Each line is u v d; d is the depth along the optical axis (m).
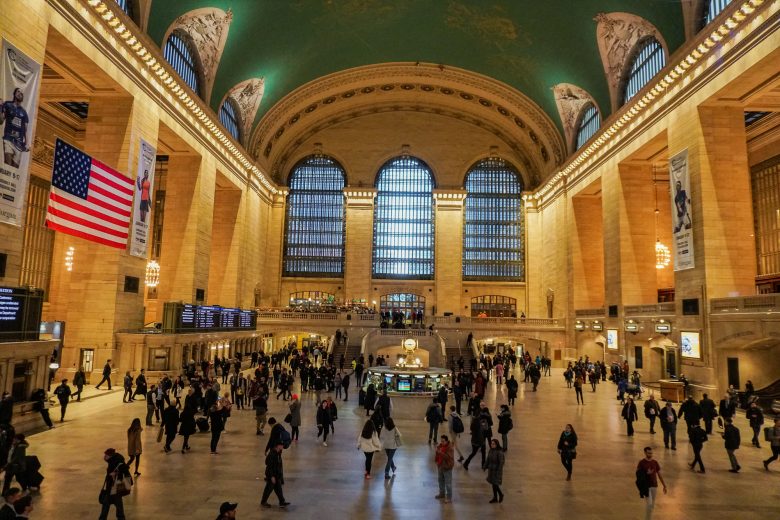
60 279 31.69
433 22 32.84
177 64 26.73
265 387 15.78
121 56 20.81
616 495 9.66
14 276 14.91
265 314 36.50
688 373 22.17
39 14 16.09
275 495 9.19
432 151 47.06
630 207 29.89
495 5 29.69
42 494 8.82
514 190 47.09
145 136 22.91
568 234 37.50
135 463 10.43
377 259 46.84
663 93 24.72
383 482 10.12
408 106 46.47
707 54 21.33
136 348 20.73
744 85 20.34
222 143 32.19
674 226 23.62
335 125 46.91
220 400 13.54
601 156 32.09
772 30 17.92
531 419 17.14
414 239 47.06
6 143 14.53
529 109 39.59
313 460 11.61
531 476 10.80
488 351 43.31
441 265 46.00
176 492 9.17
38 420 13.68
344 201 47.09
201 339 24.83
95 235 18.12
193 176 29.00
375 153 47.03
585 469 11.38
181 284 28.16
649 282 29.47
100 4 18.70
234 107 35.12
